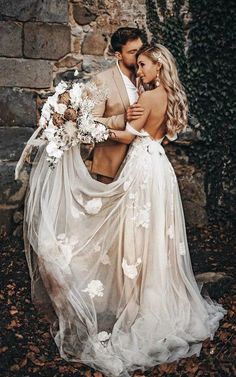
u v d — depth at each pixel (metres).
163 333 3.70
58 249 3.75
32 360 3.64
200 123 6.42
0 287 4.65
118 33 3.95
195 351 3.70
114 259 3.84
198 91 6.38
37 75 6.12
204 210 6.49
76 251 3.78
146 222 3.81
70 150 3.86
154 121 3.87
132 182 3.85
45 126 3.71
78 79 6.21
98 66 6.24
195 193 6.48
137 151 3.90
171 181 3.99
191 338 3.79
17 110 6.12
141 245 3.82
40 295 3.85
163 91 3.86
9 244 5.62
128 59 3.95
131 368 3.53
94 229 3.82
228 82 6.38
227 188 6.57
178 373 3.51
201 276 4.74
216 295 4.53
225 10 6.27
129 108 3.81
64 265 3.72
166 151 6.42
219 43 6.32
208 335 3.85
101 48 6.24
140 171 3.85
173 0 6.26
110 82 3.98
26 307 4.33
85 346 3.62
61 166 3.85
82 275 3.77
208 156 6.48
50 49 6.12
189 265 4.12
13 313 4.22
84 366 3.57
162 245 3.84
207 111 6.42
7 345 3.80
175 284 3.96
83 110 3.70
